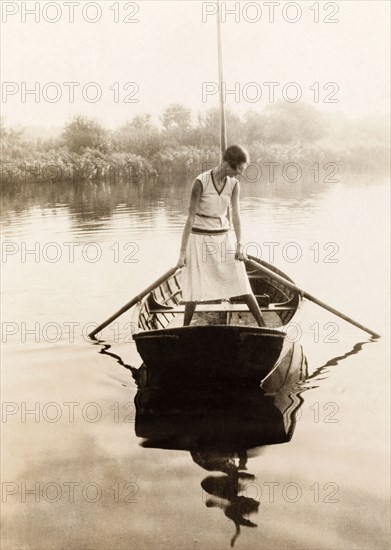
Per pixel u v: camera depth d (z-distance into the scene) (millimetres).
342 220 12602
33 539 2896
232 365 4641
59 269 8859
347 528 2918
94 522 3025
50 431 4062
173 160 27391
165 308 5867
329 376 4930
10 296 7492
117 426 4133
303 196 17688
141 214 14164
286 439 3883
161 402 4543
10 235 11680
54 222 13219
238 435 3955
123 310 5738
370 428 4004
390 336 5840
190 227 4781
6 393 4699
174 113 31266
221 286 4895
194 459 3662
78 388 4809
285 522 2980
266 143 31000
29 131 36344
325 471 3479
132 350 5648
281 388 4727
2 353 5590
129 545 2836
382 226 11750
